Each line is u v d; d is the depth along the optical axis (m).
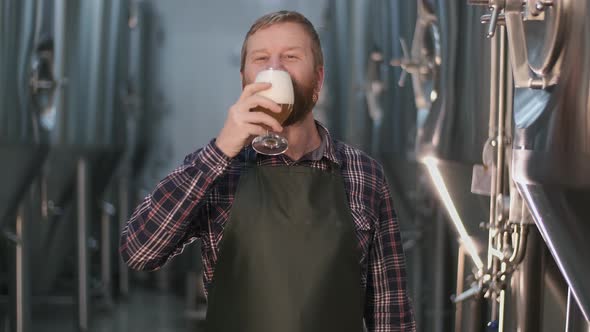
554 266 1.40
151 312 4.53
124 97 4.58
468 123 1.88
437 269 2.36
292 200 1.23
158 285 5.30
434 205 2.31
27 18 2.71
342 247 1.22
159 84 5.30
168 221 1.21
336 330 1.22
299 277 1.21
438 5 2.15
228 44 5.30
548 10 1.16
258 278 1.22
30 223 3.08
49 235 3.54
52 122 3.04
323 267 1.21
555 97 1.15
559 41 1.13
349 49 3.80
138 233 1.23
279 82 1.17
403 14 2.82
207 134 5.33
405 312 1.38
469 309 1.98
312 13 5.26
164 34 5.29
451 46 2.04
